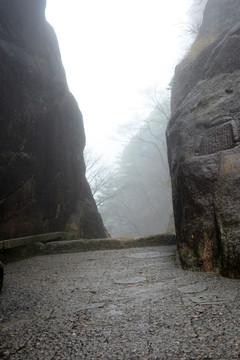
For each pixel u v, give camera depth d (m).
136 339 2.10
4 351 2.03
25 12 8.03
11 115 6.99
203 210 4.36
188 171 4.78
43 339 2.19
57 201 8.95
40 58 8.56
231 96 5.45
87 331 2.29
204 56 8.01
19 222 7.35
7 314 2.83
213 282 3.44
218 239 4.00
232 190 4.16
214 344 1.95
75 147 10.30
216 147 4.91
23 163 7.44
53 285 3.89
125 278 4.04
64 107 9.39
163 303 2.81
